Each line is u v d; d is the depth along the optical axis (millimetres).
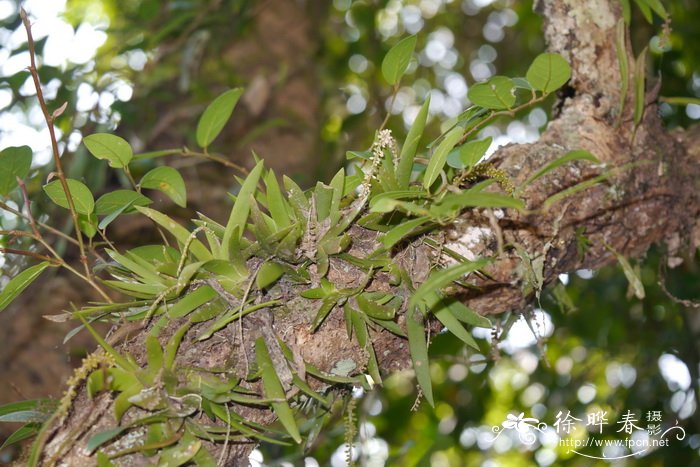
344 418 1652
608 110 1719
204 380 1563
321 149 2783
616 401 2482
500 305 1671
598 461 2277
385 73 1657
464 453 2678
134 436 1560
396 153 1610
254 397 1563
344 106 3348
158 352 1555
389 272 1599
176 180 1659
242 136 2514
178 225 1581
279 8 2744
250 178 1565
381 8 3354
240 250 1568
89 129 2059
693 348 2375
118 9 2850
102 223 1619
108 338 1590
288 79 2686
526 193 1657
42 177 1998
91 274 1617
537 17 3406
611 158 1702
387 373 1664
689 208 1756
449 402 2732
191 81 2393
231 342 1577
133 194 1645
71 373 1965
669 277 2393
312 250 1578
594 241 1704
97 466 1555
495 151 1690
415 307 1606
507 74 3428
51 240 1988
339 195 1581
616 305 2654
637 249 1746
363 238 1607
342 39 3541
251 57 2680
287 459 1935
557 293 1813
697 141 1771
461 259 1616
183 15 2244
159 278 1590
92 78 2215
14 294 1619
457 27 3695
